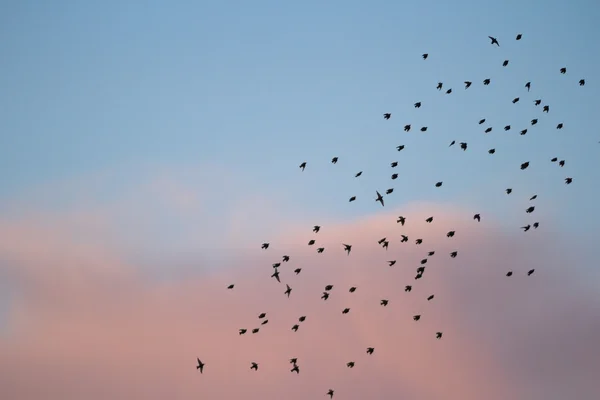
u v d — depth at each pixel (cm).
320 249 8925
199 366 8462
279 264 8981
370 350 9112
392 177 8944
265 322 9081
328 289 8981
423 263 9200
